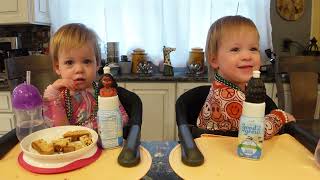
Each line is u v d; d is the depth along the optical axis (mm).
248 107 539
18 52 2086
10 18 1959
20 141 619
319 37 2250
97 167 524
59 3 2062
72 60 851
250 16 2010
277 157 568
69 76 853
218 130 725
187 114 874
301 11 2215
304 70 1823
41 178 495
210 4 2025
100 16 2105
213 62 877
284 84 1874
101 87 604
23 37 2277
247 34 803
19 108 673
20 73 1306
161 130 2004
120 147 596
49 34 2242
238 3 2002
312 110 1832
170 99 1943
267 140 651
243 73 787
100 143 593
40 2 2020
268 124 668
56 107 812
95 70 895
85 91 877
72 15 2094
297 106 1824
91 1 2076
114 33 2078
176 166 518
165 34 2053
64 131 657
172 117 1970
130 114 823
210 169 512
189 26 2055
